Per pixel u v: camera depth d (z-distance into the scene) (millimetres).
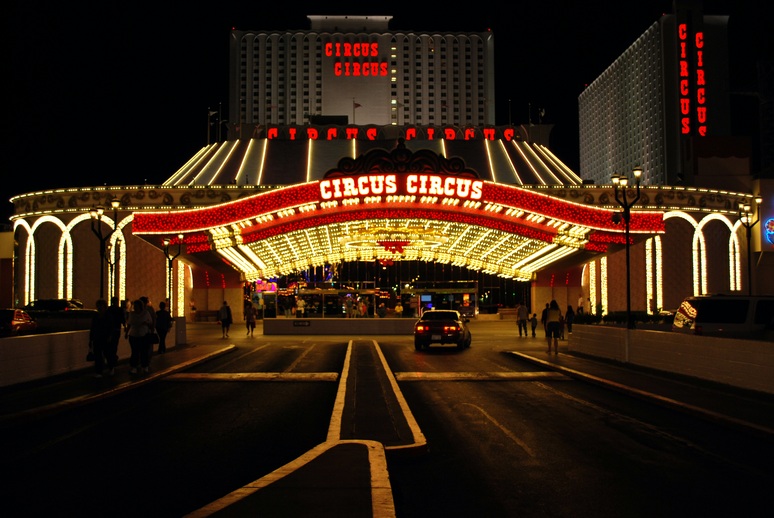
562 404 16219
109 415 14680
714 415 13656
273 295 74438
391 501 7441
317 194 40875
